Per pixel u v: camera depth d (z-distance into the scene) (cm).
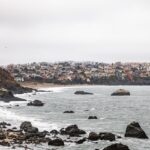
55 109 11119
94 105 13338
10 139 5566
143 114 10312
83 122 8056
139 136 5966
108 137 5744
